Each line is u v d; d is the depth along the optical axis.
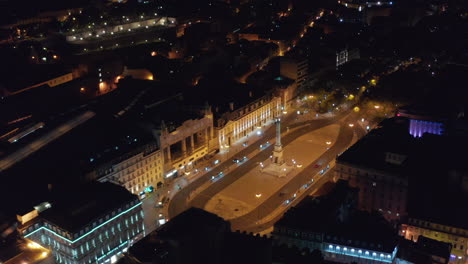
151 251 173.50
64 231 191.88
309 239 198.75
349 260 196.50
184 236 174.38
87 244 196.38
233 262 182.00
